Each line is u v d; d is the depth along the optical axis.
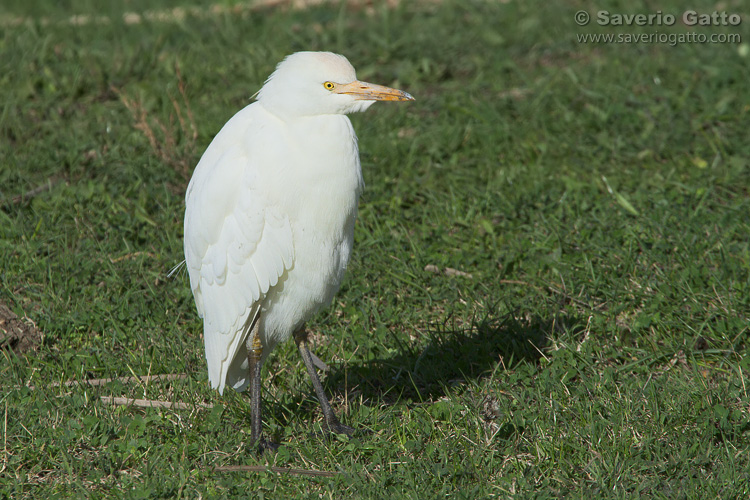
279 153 7.03
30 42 17.12
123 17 19.45
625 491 6.73
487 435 7.66
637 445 7.34
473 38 17.38
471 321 9.44
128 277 10.27
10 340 8.95
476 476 7.04
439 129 13.80
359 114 14.40
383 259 10.56
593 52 16.91
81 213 11.38
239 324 7.50
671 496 6.71
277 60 16.42
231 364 7.96
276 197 7.07
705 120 13.39
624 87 14.53
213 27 18.56
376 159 12.95
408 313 9.65
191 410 8.10
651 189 11.82
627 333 8.91
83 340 9.36
